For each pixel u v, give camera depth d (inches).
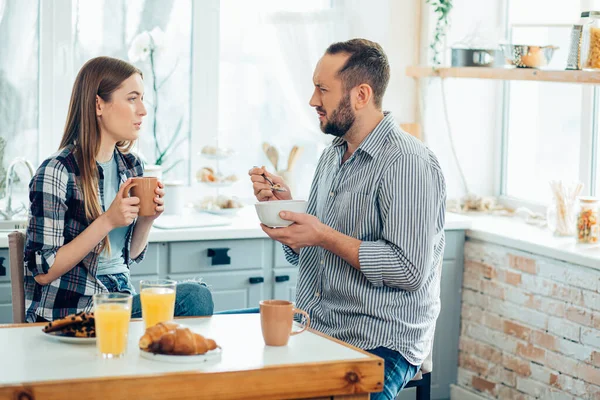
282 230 94.4
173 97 167.9
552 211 150.7
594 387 132.6
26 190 156.6
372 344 100.3
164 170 168.6
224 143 172.7
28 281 103.7
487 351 156.0
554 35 166.7
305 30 171.9
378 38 176.9
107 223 98.9
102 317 71.6
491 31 164.9
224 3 169.0
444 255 159.2
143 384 66.2
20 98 155.9
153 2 163.9
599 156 159.0
